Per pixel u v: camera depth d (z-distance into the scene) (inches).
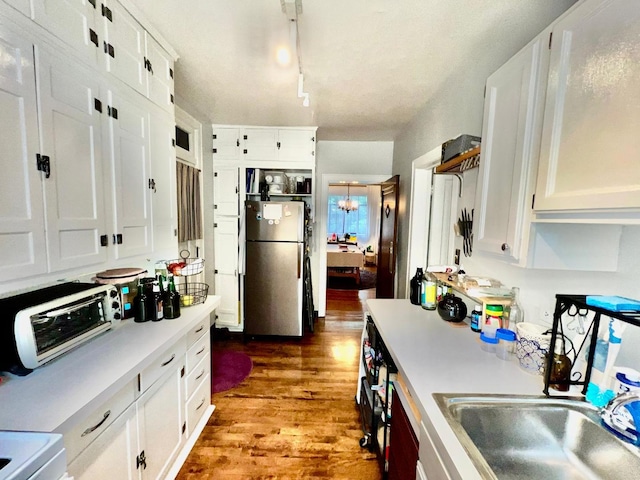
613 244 38.6
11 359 40.5
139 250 64.7
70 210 47.0
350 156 157.2
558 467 35.2
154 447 54.6
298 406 86.5
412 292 81.3
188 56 74.0
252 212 128.3
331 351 121.9
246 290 131.0
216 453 69.1
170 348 60.1
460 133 77.4
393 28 60.4
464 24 58.4
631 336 36.4
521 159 41.4
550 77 36.4
